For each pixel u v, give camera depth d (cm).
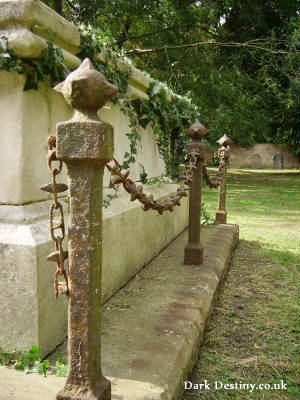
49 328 239
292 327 346
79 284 162
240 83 1583
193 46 1528
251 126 1634
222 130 1492
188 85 1518
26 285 227
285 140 2578
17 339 230
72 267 162
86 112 158
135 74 388
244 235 714
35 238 230
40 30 236
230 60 1661
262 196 1251
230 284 455
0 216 239
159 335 263
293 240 680
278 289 442
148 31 1591
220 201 688
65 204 285
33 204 252
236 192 1358
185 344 257
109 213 335
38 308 227
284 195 1281
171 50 1524
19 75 236
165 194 514
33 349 224
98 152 154
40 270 229
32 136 249
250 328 343
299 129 2256
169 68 1511
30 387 204
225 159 679
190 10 1503
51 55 243
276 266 529
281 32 1664
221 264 448
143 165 480
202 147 413
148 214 434
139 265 405
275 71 1680
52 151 161
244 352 304
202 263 434
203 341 312
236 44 1488
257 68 1791
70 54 271
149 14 1404
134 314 296
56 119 276
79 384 166
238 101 1558
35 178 253
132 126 419
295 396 254
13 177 241
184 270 409
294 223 830
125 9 1245
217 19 1614
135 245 392
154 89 449
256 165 2858
